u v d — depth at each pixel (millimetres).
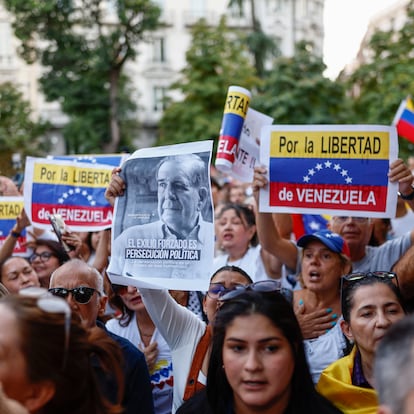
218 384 2398
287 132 3631
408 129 5594
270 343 2205
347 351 3174
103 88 30797
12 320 1887
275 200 3658
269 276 4680
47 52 29094
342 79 25828
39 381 1892
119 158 4949
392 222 5562
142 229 3209
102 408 2061
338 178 3553
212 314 3361
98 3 29250
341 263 3711
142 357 2912
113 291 3838
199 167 3135
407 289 2969
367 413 2566
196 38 27734
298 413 2273
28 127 34000
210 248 3078
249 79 27250
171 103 29953
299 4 45750
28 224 4961
